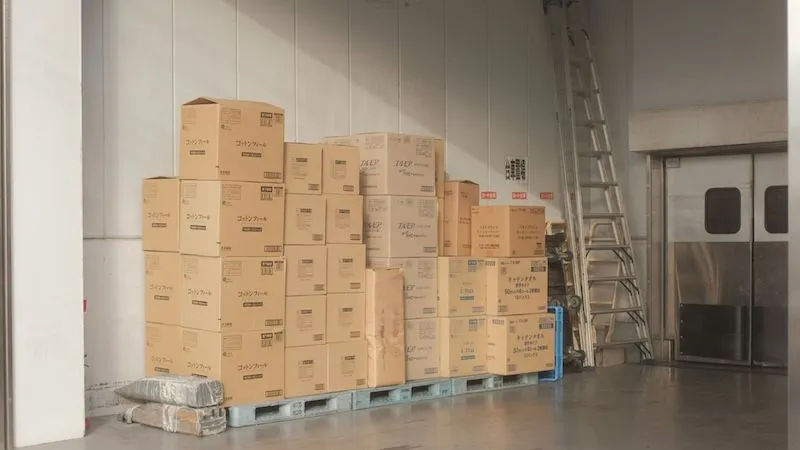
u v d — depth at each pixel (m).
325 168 5.48
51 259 4.73
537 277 6.47
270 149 5.16
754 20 7.42
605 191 8.20
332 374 5.46
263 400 5.11
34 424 4.64
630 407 5.68
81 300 4.84
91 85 5.32
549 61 8.32
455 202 6.38
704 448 4.59
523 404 5.80
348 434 4.87
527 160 8.09
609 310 7.71
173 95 5.70
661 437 4.84
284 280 5.20
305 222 5.36
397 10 7.06
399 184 5.90
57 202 4.77
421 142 6.04
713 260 7.86
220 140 4.96
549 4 8.24
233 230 5.00
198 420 4.79
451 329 6.09
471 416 5.39
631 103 8.14
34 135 4.69
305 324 5.33
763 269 7.59
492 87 7.82
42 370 4.68
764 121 7.21
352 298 5.59
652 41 8.02
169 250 5.29
